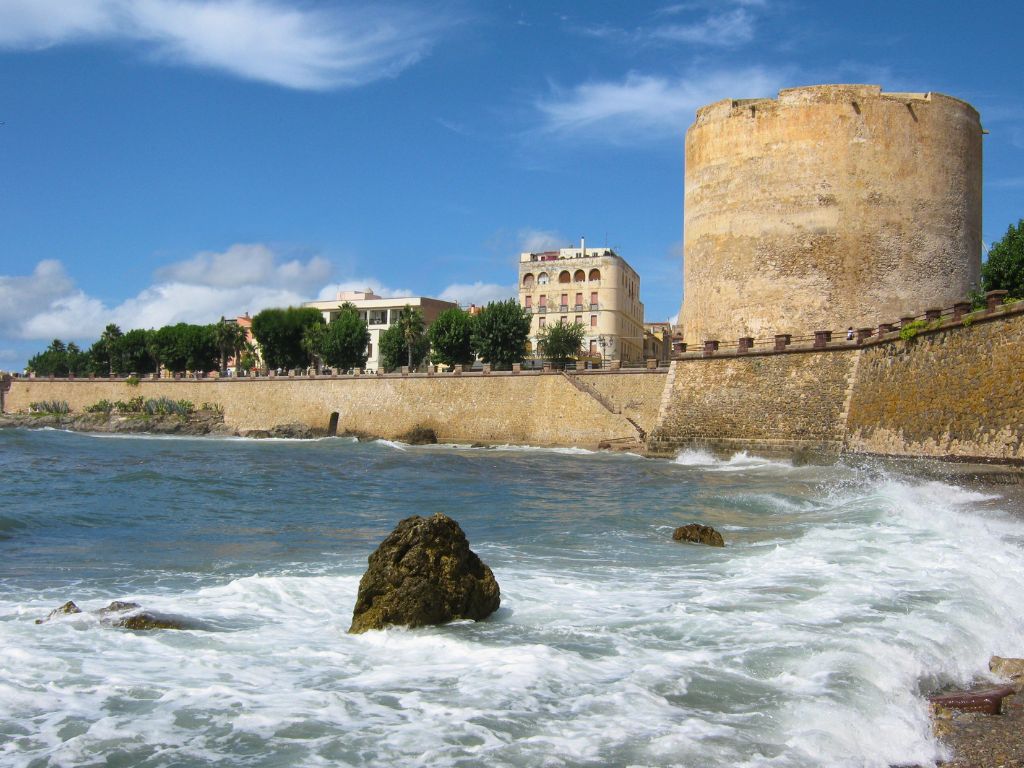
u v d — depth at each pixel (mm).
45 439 70375
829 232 48250
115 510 23891
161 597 12039
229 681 8297
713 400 48062
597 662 8961
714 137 51781
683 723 7277
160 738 6914
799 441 42531
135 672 8492
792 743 6957
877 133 48281
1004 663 9281
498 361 84125
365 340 93625
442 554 10750
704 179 52406
